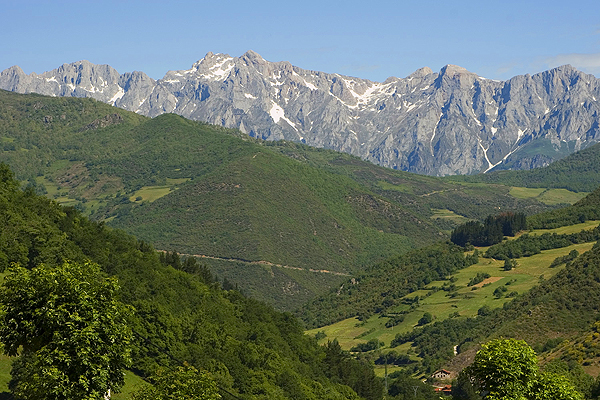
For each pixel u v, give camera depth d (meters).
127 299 116.56
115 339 39.81
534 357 45.44
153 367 96.12
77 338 37.94
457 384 119.94
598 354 121.25
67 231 135.50
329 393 129.38
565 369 107.31
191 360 105.62
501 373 44.69
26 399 37.94
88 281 40.25
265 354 125.75
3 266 106.81
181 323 116.56
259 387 111.38
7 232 115.00
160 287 131.75
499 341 46.56
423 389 146.50
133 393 48.34
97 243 137.25
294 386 119.31
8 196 132.88
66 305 38.84
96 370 38.00
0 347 39.00
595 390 94.25
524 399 43.72
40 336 39.25
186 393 46.91
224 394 100.50
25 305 39.12
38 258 114.56
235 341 127.88
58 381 37.25
